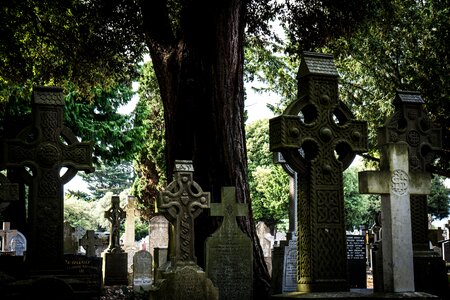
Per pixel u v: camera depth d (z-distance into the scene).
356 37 21.16
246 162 13.25
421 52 21.62
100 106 31.31
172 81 13.27
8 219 29.77
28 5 17.94
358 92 25.45
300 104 8.65
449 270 17.42
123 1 17.66
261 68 24.64
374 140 24.06
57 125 11.02
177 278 9.95
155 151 34.91
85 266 14.31
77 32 18.88
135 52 19.88
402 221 7.87
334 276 8.34
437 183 50.25
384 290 7.85
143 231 53.62
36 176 10.79
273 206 50.53
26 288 9.77
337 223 8.48
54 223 10.77
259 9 18.98
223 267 11.54
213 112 12.81
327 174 8.55
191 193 10.59
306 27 18.39
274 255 14.80
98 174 75.94
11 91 24.00
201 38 12.92
